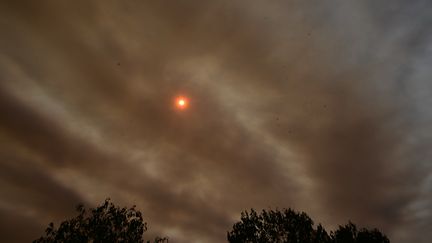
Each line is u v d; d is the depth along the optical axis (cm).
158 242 2123
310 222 2403
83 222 1980
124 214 2120
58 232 1866
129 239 1994
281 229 2405
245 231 2489
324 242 2242
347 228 2319
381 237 2242
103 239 1909
